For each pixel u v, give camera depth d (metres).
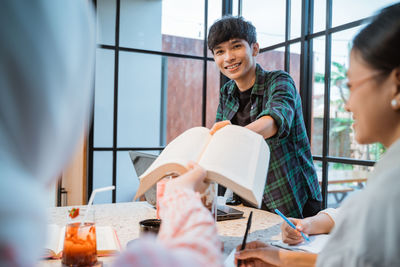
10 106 0.19
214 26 1.65
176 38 3.03
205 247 0.39
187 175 0.60
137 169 1.61
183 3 3.04
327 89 2.25
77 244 0.81
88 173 2.70
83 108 0.24
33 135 0.21
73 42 0.22
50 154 0.22
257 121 1.28
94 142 2.73
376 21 0.56
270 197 1.69
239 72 1.65
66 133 0.23
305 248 0.99
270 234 1.15
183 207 0.46
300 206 1.68
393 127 0.55
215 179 0.70
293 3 2.49
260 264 0.85
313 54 2.36
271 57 2.71
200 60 3.14
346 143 2.16
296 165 1.68
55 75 0.21
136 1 2.85
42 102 0.20
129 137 2.88
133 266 0.31
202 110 3.17
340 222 0.52
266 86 1.65
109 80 2.78
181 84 3.07
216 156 0.74
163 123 3.01
